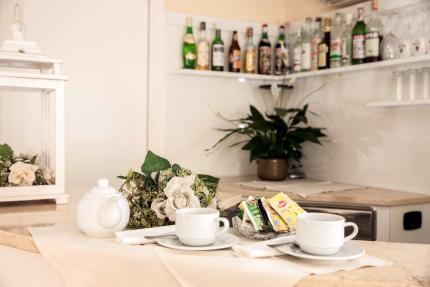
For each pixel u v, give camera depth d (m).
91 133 2.66
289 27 3.11
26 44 1.67
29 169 1.62
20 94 2.43
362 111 2.60
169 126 2.86
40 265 1.22
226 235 1.16
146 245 1.09
